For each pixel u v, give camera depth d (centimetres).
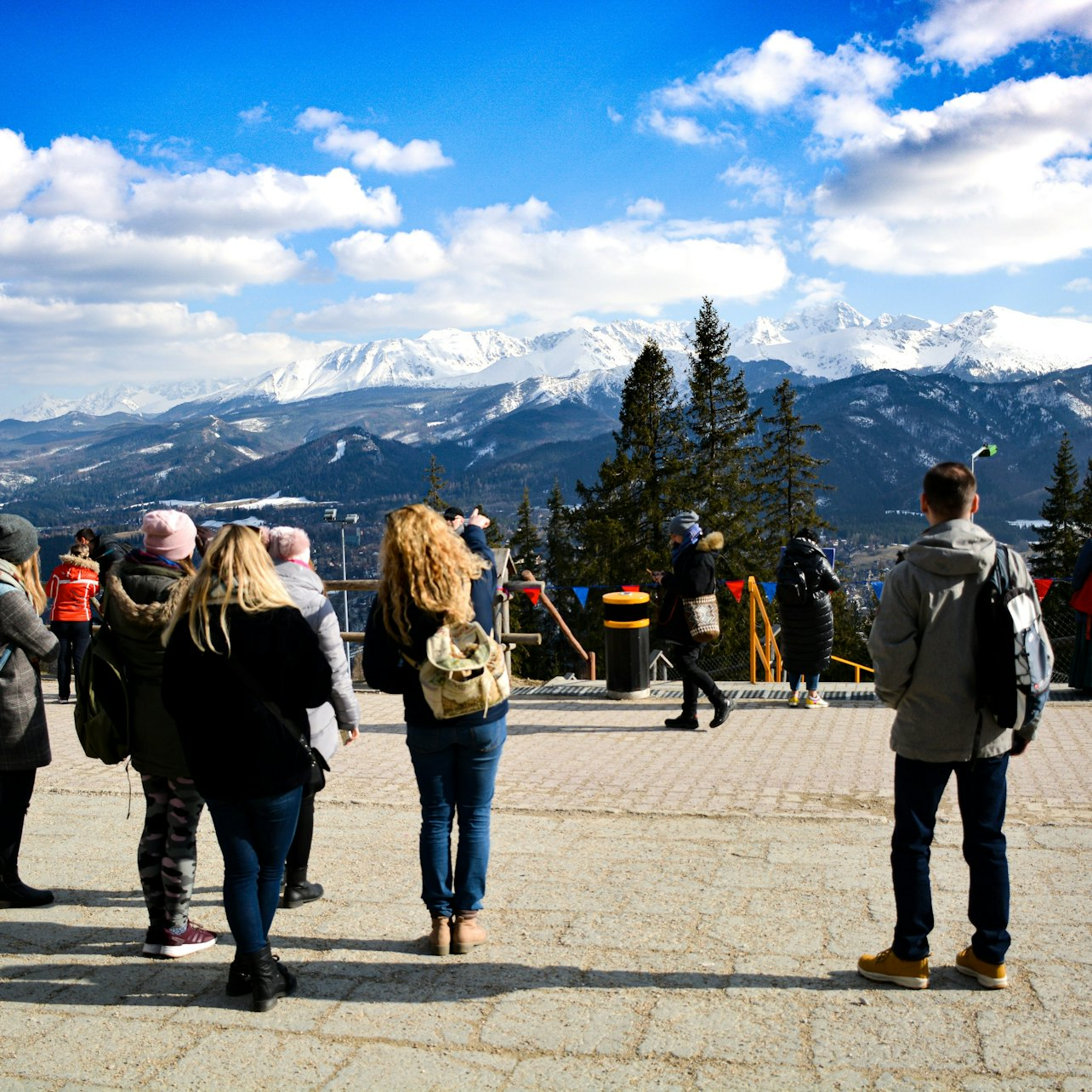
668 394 4897
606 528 4356
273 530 454
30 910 480
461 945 419
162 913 421
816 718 991
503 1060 330
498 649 419
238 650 355
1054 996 365
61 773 775
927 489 371
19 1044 345
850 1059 324
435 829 425
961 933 424
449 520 621
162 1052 338
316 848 571
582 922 452
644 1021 354
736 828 601
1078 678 1045
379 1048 339
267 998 368
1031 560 5869
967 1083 308
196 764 360
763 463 4806
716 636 915
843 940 422
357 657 1278
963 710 359
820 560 1038
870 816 616
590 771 767
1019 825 588
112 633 414
